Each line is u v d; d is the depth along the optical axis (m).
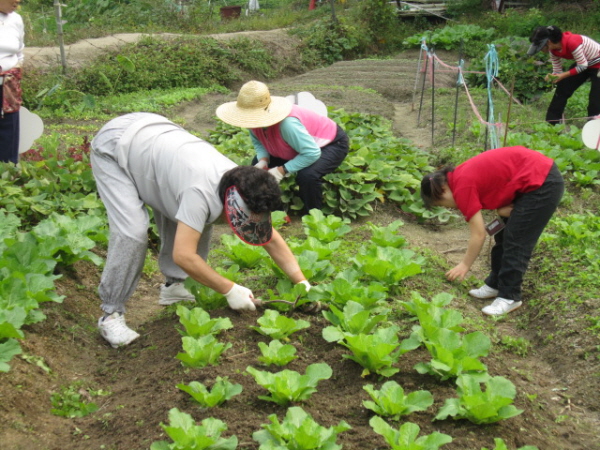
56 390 3.58
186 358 3.51
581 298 4.68
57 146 8.30
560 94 9.88
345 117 9.56
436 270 5.35
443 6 23.31
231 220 3.49
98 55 15.93
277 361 3.56
